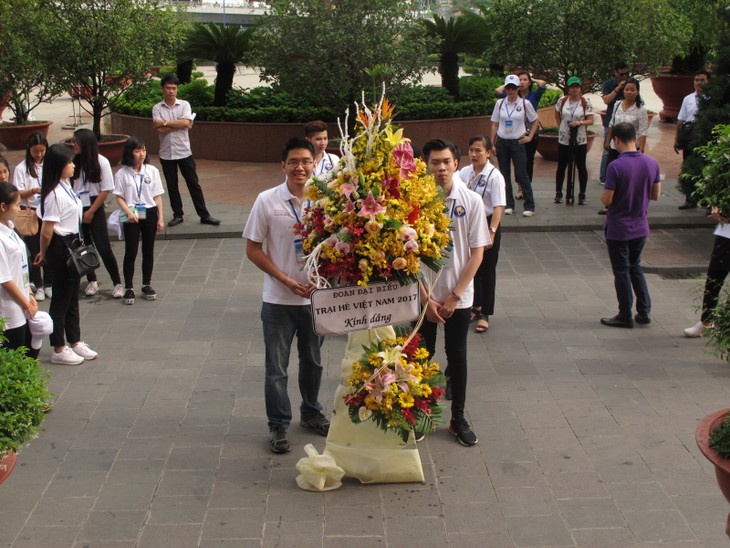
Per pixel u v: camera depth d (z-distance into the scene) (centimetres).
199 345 714
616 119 1082
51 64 1367
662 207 1098
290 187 509
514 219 1074
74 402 608
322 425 559
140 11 1384
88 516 467
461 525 458
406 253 440
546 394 616
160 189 831
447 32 1587
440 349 695
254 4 3684
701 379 637
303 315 528
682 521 458
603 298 821
